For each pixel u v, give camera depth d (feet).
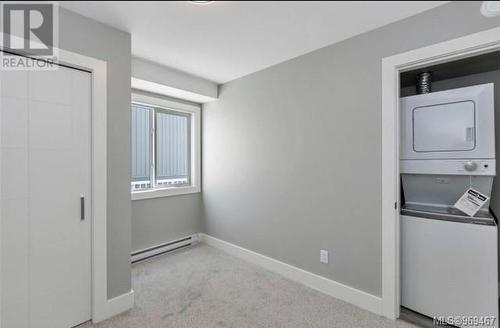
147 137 10.36
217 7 5.37
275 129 8.73
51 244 5.47
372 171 6.40
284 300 7.00
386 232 6.14
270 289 7.60
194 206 11.82
